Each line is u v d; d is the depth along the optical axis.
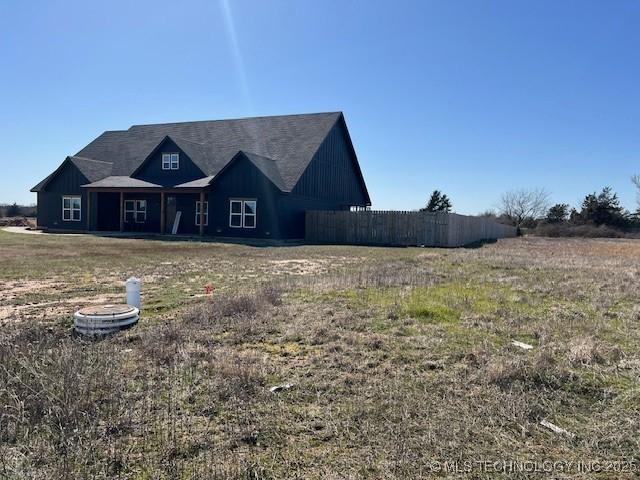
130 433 3.04
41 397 3.32
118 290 8.18
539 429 3.19
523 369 4.13
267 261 13.69
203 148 28.34
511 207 61.78
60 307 6.70
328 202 29.23
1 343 4.33
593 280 10.12
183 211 27.11
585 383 3.96
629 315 6.55
